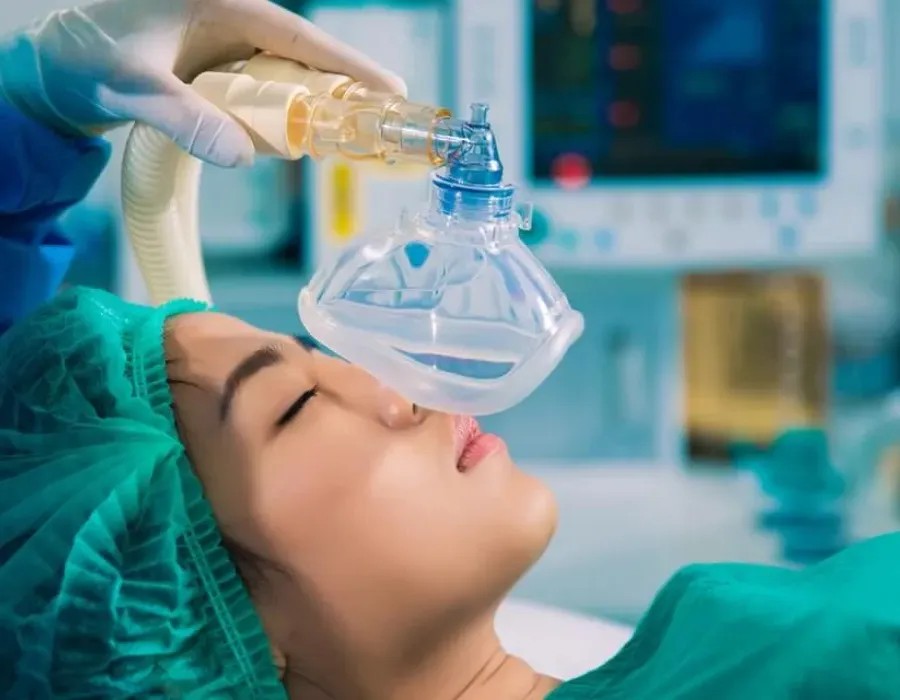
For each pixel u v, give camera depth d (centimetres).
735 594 99
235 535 94
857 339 240
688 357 237
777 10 218
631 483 235
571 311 95
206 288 117
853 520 228
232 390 95
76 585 89
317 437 94
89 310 100
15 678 90
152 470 91
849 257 234
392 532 93
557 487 234
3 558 92
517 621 150
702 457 238
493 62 214
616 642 144
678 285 235
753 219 221
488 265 93
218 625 93
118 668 90
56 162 106
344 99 95
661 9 217
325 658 95
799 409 236
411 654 95
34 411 96
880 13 218
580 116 219
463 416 100
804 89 220
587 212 220
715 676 89
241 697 93
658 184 221
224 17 101
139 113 97
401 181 211
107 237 204
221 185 218
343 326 91
